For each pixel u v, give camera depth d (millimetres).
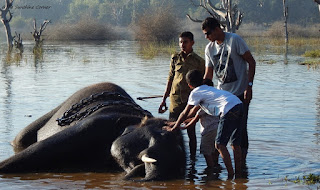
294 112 10953
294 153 7852
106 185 6449
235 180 6645
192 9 98625
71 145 7285
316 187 6281
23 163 7184
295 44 38438
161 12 48344
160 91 14211
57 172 7246
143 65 22281
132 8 98688
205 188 6297
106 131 7340
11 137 8961
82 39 52281
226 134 6836
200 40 45344
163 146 6684
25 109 11516
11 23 87375
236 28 34469
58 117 8414
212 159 7352
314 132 9148
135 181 6523
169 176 6629
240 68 7621
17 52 31953
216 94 6887
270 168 7160
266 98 12914
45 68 21234
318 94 13547
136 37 49125
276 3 95000
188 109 6871
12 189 6281
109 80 16828
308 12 97812
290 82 16062
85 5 106312
